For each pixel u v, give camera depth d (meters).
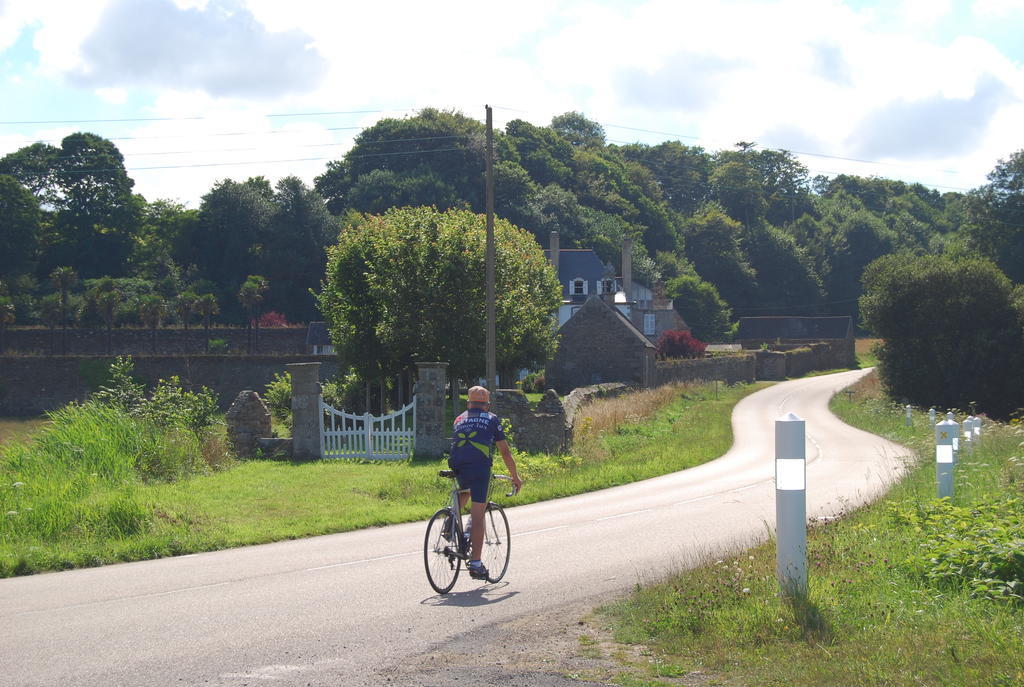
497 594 8.57
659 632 6.89
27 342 70.25
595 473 20.77
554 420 24.78
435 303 35.09
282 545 11.98
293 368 22.55
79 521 12.02
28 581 9.48
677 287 101.38
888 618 6.82
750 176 132.12
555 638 6.88
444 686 5.73
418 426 22.66
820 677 5.60
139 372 57.56
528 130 111.69
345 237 40.06
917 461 19.72
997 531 8.45
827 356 102.81
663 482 20.23
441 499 16.41
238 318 88.06
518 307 36.75
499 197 95.75
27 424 51.91
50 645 6.73
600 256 96.31
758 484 19.17
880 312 52.09
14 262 86.69
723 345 92.44
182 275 92.75
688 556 10.30
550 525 13.45
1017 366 48.47
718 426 36.50
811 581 7.85
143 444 17.64
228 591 8.77
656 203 125.56
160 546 11.38
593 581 9.12
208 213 93.75
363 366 38.56
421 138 98.25
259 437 22.78
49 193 96.19
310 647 6.66
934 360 50.75
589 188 111.56
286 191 94.25
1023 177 74.12
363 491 16.86
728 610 7.24
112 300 73.25
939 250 129.38
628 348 54.97
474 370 35.56
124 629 7.22
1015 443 19.17
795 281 119.75
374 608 7.97
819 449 28.19
